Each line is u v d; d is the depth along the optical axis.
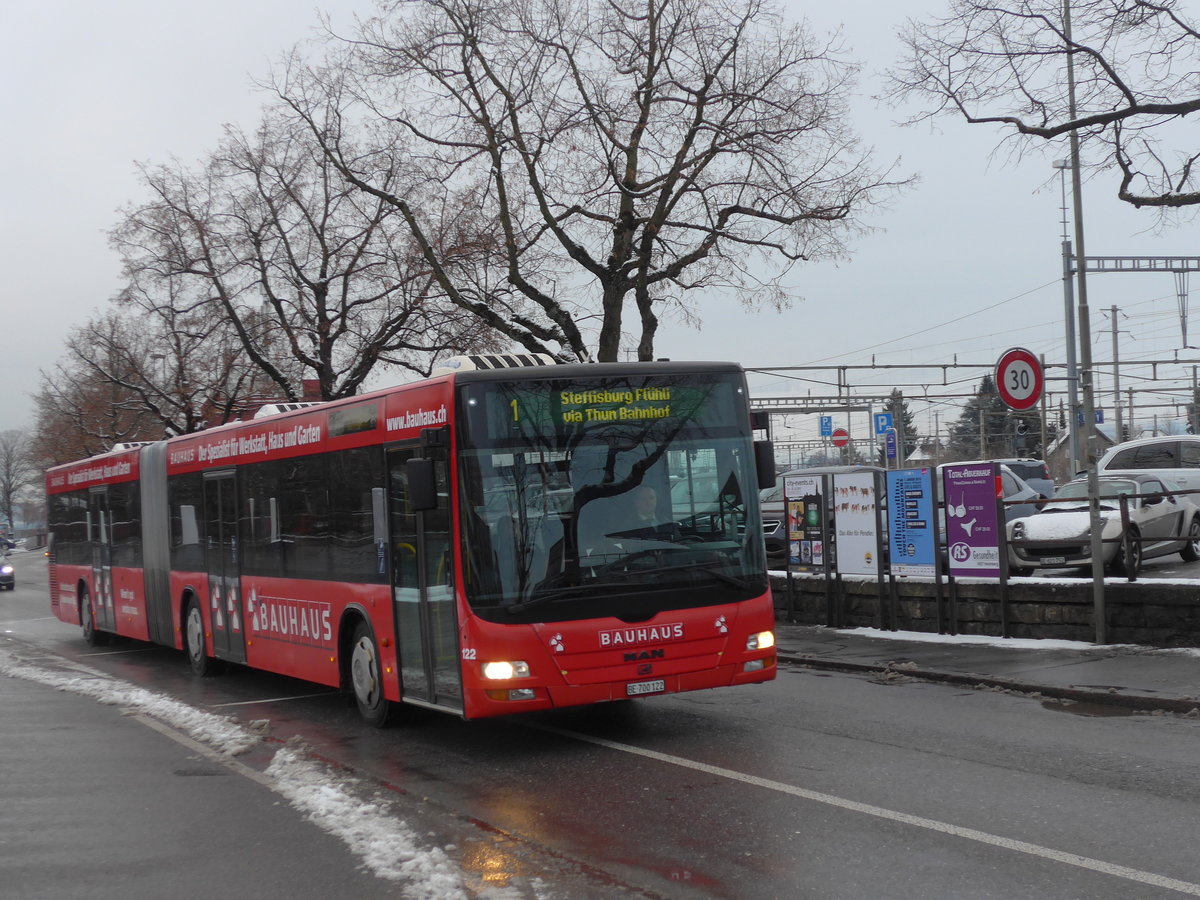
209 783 9.20
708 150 22.14
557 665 9.27
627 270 22.28
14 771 9.97
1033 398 13.87
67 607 24.05
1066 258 33.31
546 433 9.63
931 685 12.30
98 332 40.81
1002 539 14.74
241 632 15.01
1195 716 9.91
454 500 9.59
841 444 40.97
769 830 6.92
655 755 9.40
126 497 20.08
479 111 22.50
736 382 10.23
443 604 9.88
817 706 11.35
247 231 29.61
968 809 7.16
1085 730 9.52
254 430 14.48
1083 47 14.81
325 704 13.48
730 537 9.91
